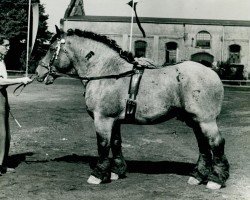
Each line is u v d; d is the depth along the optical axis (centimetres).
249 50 4822
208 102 533
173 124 1255
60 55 589
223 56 4866
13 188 541
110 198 502
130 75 551
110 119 557
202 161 575
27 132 1020
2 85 605
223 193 529
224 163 547
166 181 590
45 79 603
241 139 988
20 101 1759
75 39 583
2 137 614
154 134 1058
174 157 777
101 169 567
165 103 544
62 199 496
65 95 2125
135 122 560
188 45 4894
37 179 588
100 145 558
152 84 547
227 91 2830
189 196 515
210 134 534
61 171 641
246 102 2000
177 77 543
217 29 4850
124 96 549
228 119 1377
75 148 852
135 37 4925
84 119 1288
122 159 607
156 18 5056
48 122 1197
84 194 518
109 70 562
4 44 616
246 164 718
